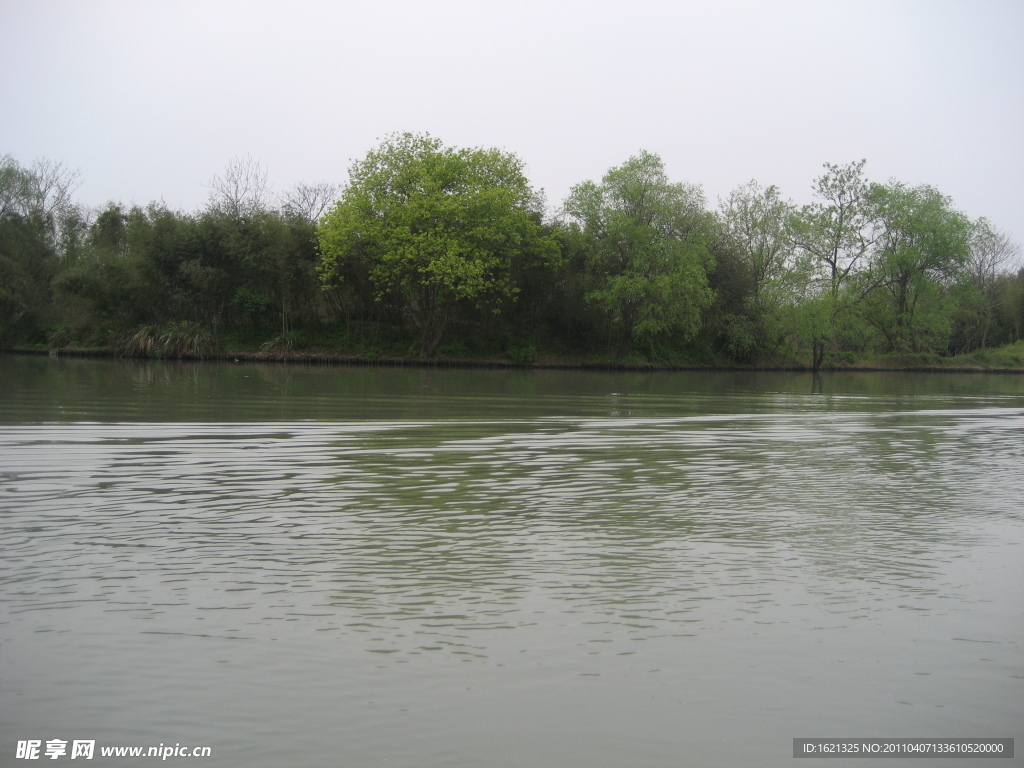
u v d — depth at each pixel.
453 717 5.60
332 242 55.72
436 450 15.73
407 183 56.44
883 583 8.27
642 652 6.57
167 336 57.38
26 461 13.84
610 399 28.78
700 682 6.13
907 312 69.00
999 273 89.75
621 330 67.56
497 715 5.63
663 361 67.19
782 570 8.62
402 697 5.82
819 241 66.94
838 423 22.48
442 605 7.43
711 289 65.00
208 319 61.50
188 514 10.43
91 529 9.66
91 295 58.75
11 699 5.73
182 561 8.51
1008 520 10.97
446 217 55.75
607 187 63.28
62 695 5.79
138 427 18.03
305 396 26.64
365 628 6.89
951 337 84.69
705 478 13.51
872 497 12.30
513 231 58.25
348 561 8.60
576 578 8.22
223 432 17.56
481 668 6.25
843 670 6.38
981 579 8.45
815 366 69.12
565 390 33.31
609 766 5.12
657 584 8.09
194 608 7.25
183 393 26.77
